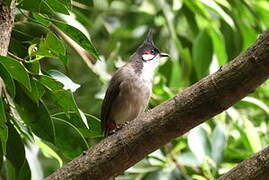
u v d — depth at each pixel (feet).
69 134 26.37
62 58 24.35
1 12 22.49
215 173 34.30
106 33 46.47
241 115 37.06
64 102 23.99
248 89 20.10
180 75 43.29
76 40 24.73
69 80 25.71
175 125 21.13
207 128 35.14
